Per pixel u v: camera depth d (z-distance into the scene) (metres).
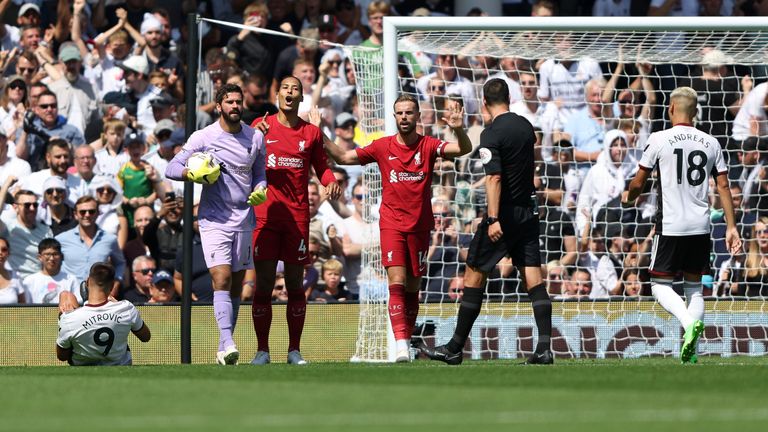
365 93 36.97
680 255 29.66
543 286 28.22
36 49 49.47
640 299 39.19
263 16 52.47
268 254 31.20
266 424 13.18
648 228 47.34
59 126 48.69
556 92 50.12
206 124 50.19
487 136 27.91
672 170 29.38
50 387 19.17
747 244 46.31
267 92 52.59
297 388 18.62
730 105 48.88
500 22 35.09
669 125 49.59
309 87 52.38
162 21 51.25
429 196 30.73
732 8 55.19
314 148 31.38
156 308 37.69
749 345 39.41
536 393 17.41
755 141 48.25
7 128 48.09
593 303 38.84
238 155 30.19
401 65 49.06
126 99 49.94
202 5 52.47
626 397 16.69
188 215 33.72
